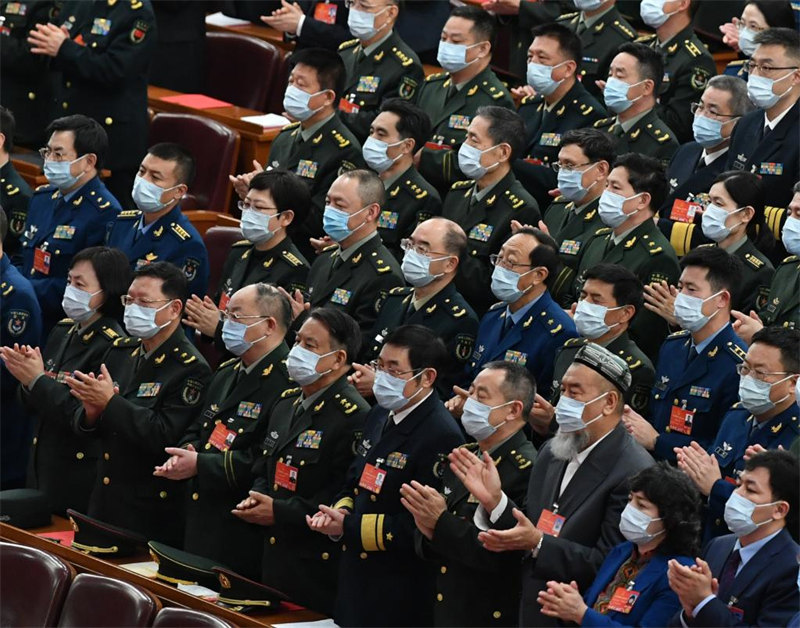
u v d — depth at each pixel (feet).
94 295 80.12
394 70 99.04
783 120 82.69
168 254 87.56
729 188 76.28
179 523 77.61
